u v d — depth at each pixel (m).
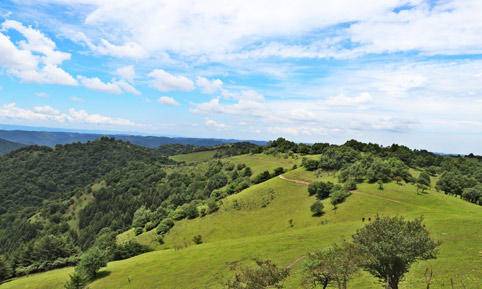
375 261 38.31
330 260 42.22
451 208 117.88
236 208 157.25
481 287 47.41
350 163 178.75
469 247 64.12
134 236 173.00
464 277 51.16
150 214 195.50
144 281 84.44
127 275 91.31
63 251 137.75
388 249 36.69
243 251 90.62
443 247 66.25
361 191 140.12
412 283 51.47
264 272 42.31
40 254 135.12
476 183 155.12
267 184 173.75
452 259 58.78
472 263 55.94
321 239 89.50
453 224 79.69
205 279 77.62
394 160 170.25
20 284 104.56
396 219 40.44
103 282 90.19
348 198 135.12
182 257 97.62
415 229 38.91
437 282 50.75
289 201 151.75
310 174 180.88
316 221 127.62
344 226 99.75
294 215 139.50
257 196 162.88
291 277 64.25
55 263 130.12
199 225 152.88
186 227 154.75
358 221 106.44
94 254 98.19
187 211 164.12
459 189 151.88
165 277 83.88
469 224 78.25
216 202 168.12
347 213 124.50
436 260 59.06
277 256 81.75
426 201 126.81
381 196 133.50
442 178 158.75
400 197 131.38
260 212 149.75
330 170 180.38
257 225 140.75
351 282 55.72
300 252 81.50
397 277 38.50
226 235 139.25
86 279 92.31
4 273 124.69
